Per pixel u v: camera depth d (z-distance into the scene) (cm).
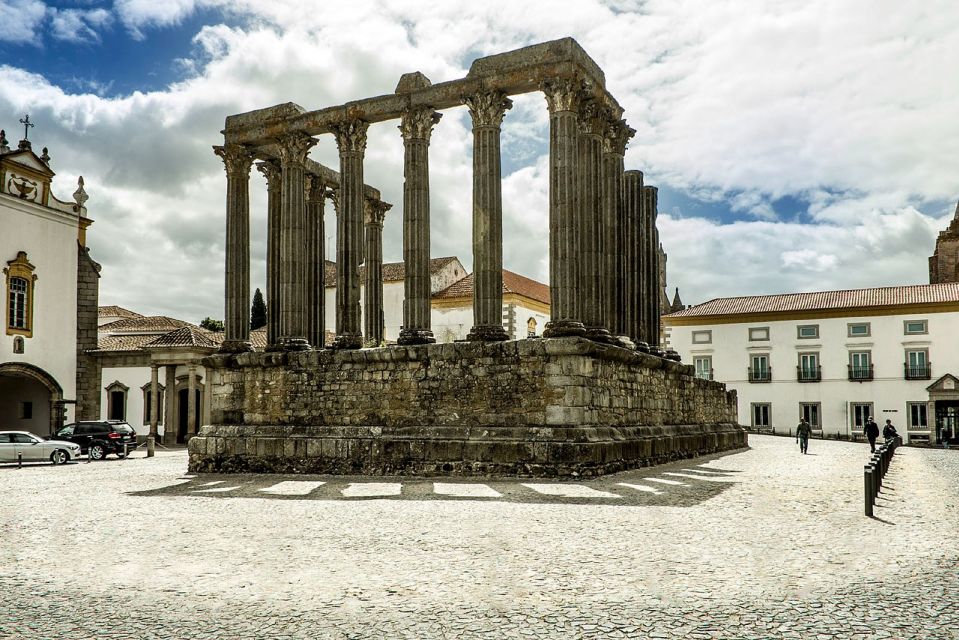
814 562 1123
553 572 1073
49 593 998
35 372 4662
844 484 2150
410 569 1103
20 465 3459
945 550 1204
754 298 7719
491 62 2623
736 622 839
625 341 2908
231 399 2934
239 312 3067
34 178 4709
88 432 4097
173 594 984
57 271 4844
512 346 2433
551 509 1655
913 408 6794
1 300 4450
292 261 2962
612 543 1270
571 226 2475
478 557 1175
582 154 2650
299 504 1831
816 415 7088
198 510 1756
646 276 3622
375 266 3431
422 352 2569
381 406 2642
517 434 2381
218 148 3136
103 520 1617
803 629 813
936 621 838
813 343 7138
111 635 823
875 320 6956
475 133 2639
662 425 3127
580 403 2356
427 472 2456
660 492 1942
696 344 7525
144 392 5275
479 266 2602
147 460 3816
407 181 2736
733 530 1383
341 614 887
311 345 3256
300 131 2977
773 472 2538
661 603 914
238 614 893
